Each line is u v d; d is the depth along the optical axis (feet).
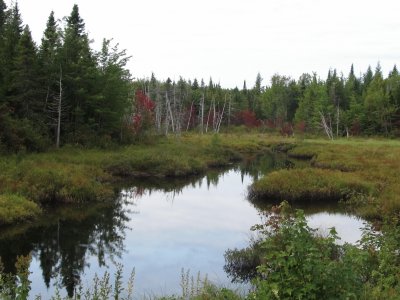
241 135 247.50
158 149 128.98
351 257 20.21
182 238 50.34
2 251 43.98
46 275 38.32
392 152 133.28
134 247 46.93
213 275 37.81
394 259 27.81
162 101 277.44
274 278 18.62
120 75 134.82
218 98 320.91
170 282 36.42
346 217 58.54
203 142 171.83
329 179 75.20
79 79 119.65
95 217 59.36
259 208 67.36
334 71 423.64
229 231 53.62
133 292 34.01
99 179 85.76
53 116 117.80
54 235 50.31
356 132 253.44
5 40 125.18
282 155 160.25
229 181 97.45
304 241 19.10
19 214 54.44
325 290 18.21
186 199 75.20
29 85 111.55
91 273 39.01
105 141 123.13
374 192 68.03
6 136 92.07
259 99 361.30
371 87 300.20
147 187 86.63
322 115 245.45
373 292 21.31
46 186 65.67
